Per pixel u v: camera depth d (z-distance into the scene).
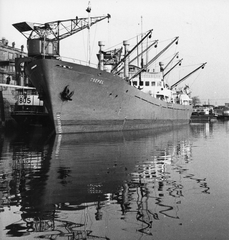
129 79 33.25
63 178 8.44
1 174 8.98
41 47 28.27
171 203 6.23
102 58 29.30
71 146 16.41
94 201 6.32
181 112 50.34
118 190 7.19
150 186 7.60
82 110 24.45
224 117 87.50
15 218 5.39
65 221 5.26
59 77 21.92
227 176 8.87
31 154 13.30
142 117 33.50
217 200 6.43
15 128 33.03
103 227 5.01
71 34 31.59
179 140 21.41
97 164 10.79
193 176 8.86
